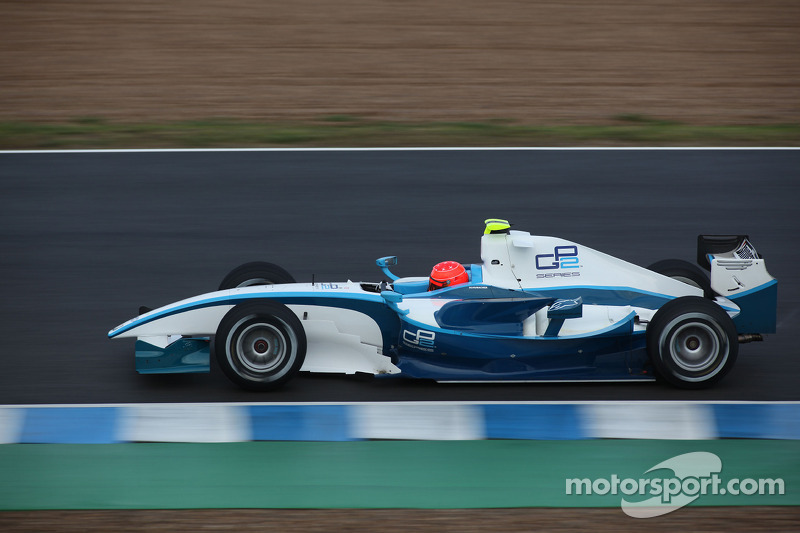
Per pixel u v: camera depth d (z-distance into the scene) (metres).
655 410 23.89
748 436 22.78
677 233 38.28
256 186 43.66
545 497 20.45
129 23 76.75
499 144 50.31
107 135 51.59
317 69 66.69
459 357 25.64
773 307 26.95
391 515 19.75
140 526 19.27
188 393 24.89
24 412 23.67
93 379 25.89
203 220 39.59
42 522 19.34
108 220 39.50
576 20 78.75
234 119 55.47
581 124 54.78
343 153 48.47
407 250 36.47
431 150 48.94
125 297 32.09
